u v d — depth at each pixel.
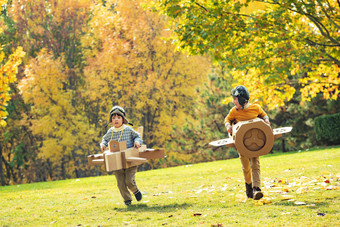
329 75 15.46
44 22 34.41
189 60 30.39
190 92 30.70
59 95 30.12
